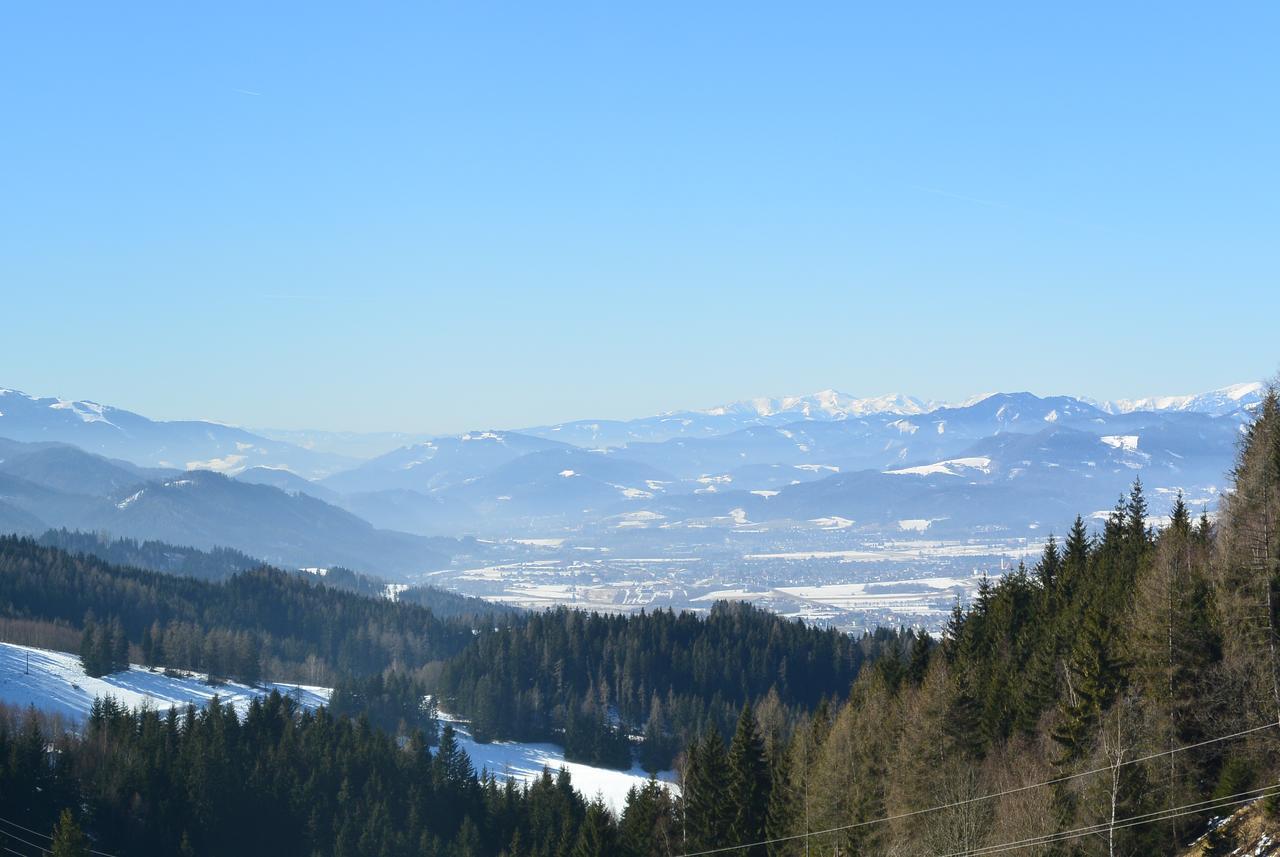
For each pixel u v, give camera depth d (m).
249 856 138.62
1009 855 61.28
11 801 130.75
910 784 73.12
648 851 104.38
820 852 79.06
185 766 143.50
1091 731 64.44
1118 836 58.81
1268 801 55.12
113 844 133.62
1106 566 93.69
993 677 84.00
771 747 105.25
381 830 137.62
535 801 141.25
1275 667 61.41
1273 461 70.50
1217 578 68.38
